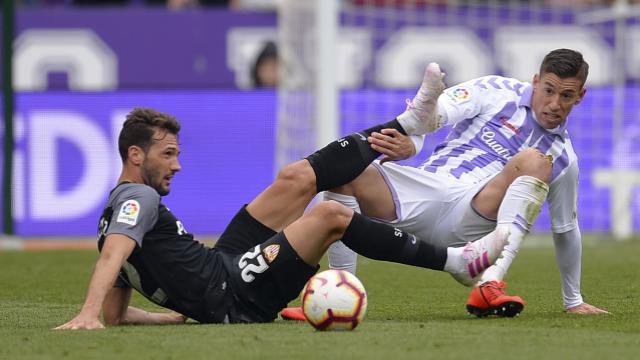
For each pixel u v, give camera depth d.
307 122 40.44
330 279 16.06
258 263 17.27
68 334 15.72
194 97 45.19
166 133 17.47
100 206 44.97
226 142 45.25
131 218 16.67
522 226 18.56
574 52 19.27
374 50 46.69
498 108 19.86
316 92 37.75
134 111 17.50
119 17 47.50
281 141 41.03
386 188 19.22
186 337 15.34
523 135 19.69
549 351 13.97
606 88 44.28
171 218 17.23
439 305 21.45
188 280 17.11
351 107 43.62
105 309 17.84
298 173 18.02
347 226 17.22
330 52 36.84
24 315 20.03
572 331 16.16
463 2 48.59
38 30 47.47
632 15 46.53
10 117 40.44
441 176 19.44
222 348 14.27
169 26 47.44
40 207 44.75
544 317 18.56
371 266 31.39
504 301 18.02
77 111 44.84
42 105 44.78
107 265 16.50
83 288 25.70
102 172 44.94
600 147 44.31
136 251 17.03
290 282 17.36
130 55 47.50
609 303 21.34
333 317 15.86
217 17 47.34
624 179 43.03
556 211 19.58
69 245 42.00
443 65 47.09
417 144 19.05
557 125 19.50
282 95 41.06
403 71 46.88
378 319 18.61
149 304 22.58
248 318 17.50
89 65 47.47
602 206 44.56
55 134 44.78
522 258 34.19
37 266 31.94
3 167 42.03
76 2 52.69
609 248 38.06
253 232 17.91
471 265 17.72
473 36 47.19
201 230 45.09
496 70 47.44
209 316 17.28
